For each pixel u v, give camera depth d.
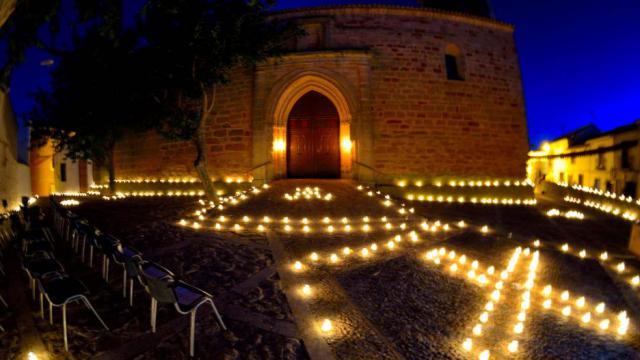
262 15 12.16
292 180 15.77
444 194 16.23
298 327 4.10
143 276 3.83
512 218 12.05
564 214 13.45
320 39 16.06
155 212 11.56
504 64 17.73
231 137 16.55
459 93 16.69
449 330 4.21
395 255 7.03
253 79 16.19
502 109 17.45
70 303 4.67
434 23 16.59
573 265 6.87
